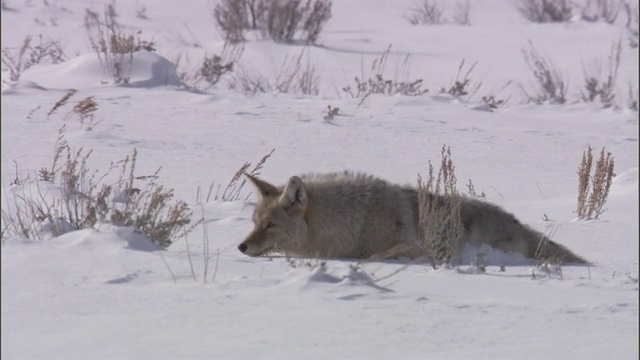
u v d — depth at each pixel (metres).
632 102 80.19
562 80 92.44
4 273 17.73
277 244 24.28
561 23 132.00
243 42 103.50
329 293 16.55
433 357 12.90
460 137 53.31
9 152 39.84
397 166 43.47
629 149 53.31
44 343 13.30
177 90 65.31
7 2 134.25
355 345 13.46
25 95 58.38
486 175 42.72
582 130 60.28
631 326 14.96
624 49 110.00
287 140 48.50
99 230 21.20
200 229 26.89
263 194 24.69
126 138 45.75
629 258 26.48
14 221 24.34
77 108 43.66
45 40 101.56
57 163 37.62
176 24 121.81
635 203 36.53
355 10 147.50
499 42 115.25
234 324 14.47
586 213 33.88
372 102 66.69
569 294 18.47
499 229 26.11
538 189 40.12
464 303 16.33
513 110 74.12
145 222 23.12
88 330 13.99
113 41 70.25
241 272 19.09
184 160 40.97
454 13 145.62
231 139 47.69
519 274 22.12
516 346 13.62
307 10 110.12
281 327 14.35
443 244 24.22
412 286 18.78
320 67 92.69
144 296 16.23
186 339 13.58
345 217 24.62
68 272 18.03
